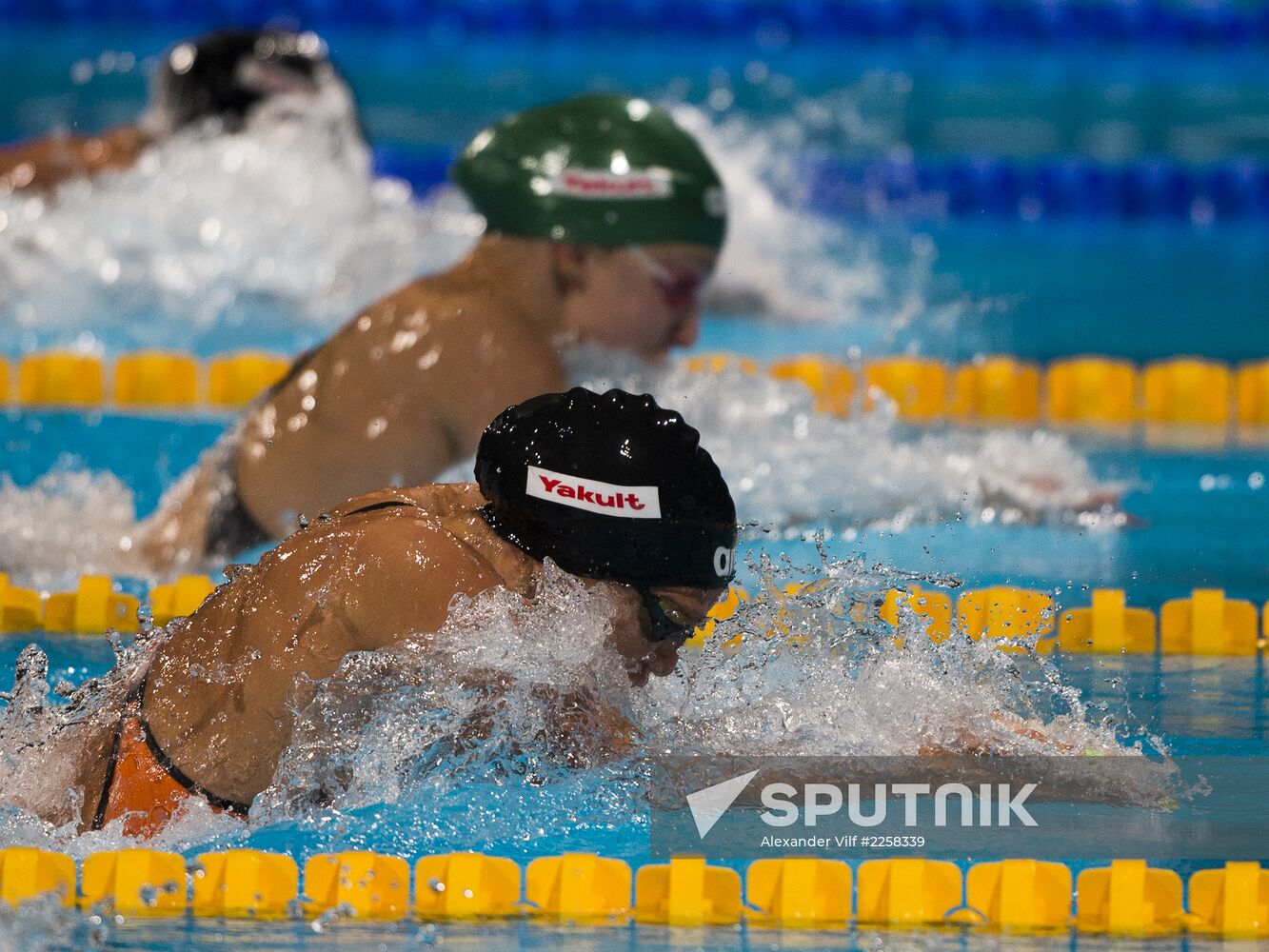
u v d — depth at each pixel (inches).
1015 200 1225.4
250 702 302.8
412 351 513.0
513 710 310.8
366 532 311.6
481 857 287.7
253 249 882.1
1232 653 445.7
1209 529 560.7
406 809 318.0
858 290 986.1
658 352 560.1
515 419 313.9
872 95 1427.2
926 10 1612.9
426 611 301.9
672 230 531.8
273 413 525.0
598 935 273.9
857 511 561.6
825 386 753.0
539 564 311.0
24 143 940.0
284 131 909.8
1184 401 777.6
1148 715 383.9
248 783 304.2
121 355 767.1
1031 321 919.7
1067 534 549.6
